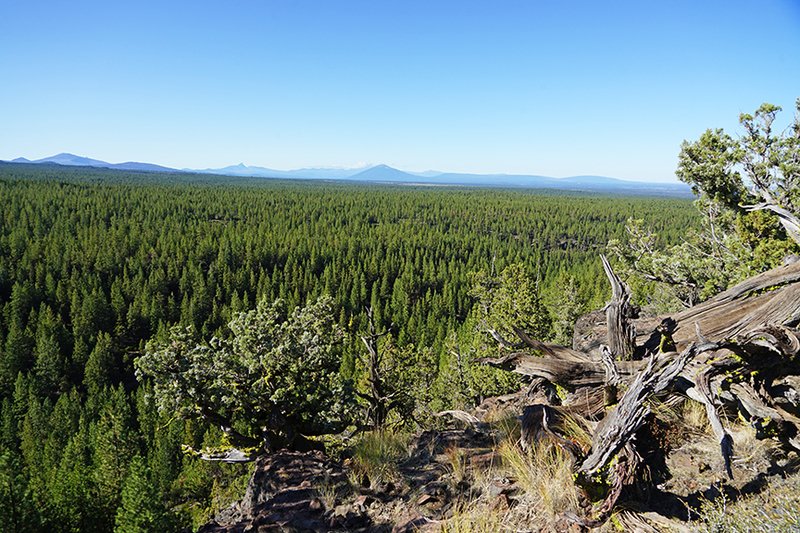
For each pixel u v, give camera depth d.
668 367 4.20
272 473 5.61
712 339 5.95
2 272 94.19
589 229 168.88
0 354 71.81
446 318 88.50
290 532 4.48
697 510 4.00
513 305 24.75
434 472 5.45
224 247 114.00
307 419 15.38
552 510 4.15
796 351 4.44
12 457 11.39
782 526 3.12
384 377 19.75
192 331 15.28
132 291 94.25
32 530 11.41
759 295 6.41
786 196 12.38
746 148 13.07
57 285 92.88
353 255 124.88
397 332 83.56
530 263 118.31
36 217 135.00
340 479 5.41
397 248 133.50
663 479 4.48
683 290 15.10
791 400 5.01
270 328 15.32
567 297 31.62
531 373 6.11
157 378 14.65
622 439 4.12
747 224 13.11
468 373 24.91
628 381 5.20
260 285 96.69
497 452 5.59
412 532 4.24
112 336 82.62
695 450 5.20
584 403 5.54
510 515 4.24
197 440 51.25
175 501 39.03
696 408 5.99
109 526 20.17
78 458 43.84
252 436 15.34
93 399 62.59
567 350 6.33
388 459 5.86
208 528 4.98
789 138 12.53
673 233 127.44
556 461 4.71
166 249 112.44
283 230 148.62
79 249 109.62
